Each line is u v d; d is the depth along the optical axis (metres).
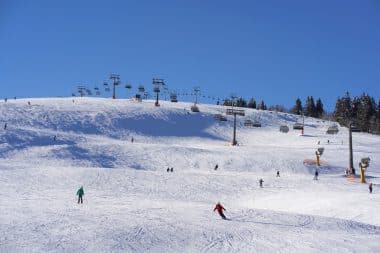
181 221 30.27
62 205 34.62
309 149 94.38
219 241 26.08
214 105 157.75
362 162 63.41
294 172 72.94
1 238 23.36
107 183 51.12
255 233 28.34
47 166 58.94
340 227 32.22
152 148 79.69
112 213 31.67
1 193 40.66
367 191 52.44
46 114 104.06
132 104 130.75
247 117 138.25
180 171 69.06
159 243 24.98
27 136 77.12
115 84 152.62
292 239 27.22
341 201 43.50
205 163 74.88
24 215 29.08
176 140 105.50
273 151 87.38
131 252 23.16
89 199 39.50
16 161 63.16
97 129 101.81
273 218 33.97
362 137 123.25
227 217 33.31
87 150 73.81
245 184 55.97
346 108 164.75
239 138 114.06
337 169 76.56
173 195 47.78
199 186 53.16
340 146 100.88
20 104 109.38
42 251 21.95
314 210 41.66
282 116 149.50
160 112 123.38
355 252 25.00
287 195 49.75
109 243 24.08
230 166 74.00
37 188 45.47
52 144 76.44
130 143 84.44
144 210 33.75
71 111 110.06
